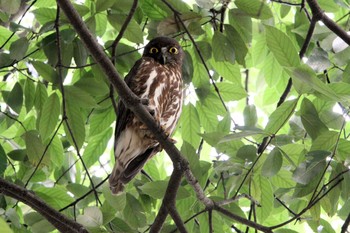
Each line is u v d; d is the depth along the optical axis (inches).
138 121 411.2
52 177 510.6
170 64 451.2
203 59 420.2
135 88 433.4
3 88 462.9
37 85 406.3
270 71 490.0
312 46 476.7
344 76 413.7
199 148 461.4
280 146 356.5
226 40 409.1
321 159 330.6
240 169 383.6
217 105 444.5
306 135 392.5
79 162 474.9
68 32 379.6
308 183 374.0
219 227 387.5
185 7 426.9
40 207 348.2
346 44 394.9
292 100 329.7
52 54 404.8
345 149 357.7
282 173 387.2
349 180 352.8
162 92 435.8
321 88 299.3
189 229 397.1
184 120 446.9
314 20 407.5
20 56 376.5
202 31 418.3
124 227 393.7
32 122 451.8
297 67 301.7
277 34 312.3
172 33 425.4
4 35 414.9
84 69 439.8
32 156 392.5
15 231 406.3
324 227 410.9
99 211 346.9
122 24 412.8
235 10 401.7
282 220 467.5
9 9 359.9
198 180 360.2
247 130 327.3
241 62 414.0
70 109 391.5
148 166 462.9
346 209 420.5
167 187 353.7
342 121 381.1
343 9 496.1
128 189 434.6
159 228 356.2
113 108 442.0
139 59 444.8
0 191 349.7
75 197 429.1
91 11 426.9
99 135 459.5
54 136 414.0
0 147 350.0
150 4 442.0
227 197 395.9
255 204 386.6
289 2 462.3
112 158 498.0
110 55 443.5
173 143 350.0
